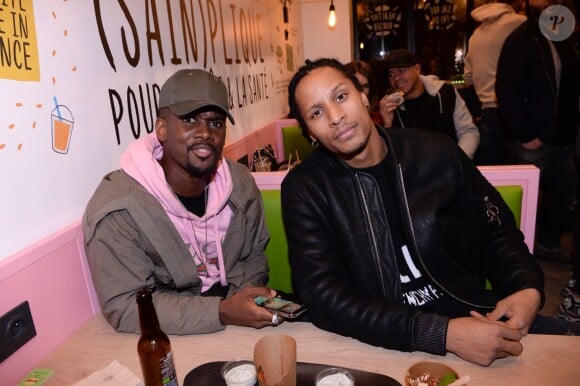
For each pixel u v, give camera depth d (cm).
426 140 135
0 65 107
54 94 125
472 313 106
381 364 95
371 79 251
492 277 134
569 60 254
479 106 402
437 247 126
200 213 144
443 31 516
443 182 130
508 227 135
